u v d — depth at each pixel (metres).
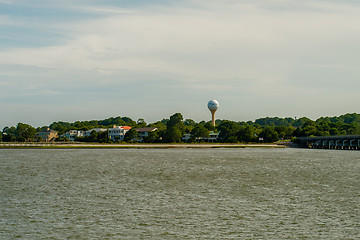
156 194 56.81
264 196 55.38
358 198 54.16
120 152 173.00
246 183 68.25
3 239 35.78
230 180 72.19
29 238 36.09
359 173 85.50
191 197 54.47
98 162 113.75
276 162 116.31
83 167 97.50
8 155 146.62
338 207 48.22
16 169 92.19
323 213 45.16
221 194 56.91
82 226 39.72
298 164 109.38
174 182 69.31
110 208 47.34
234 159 128.75
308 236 36.88
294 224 40.59
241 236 36.84
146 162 114.44
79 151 180.00
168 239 35.97
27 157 135.38
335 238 36.38
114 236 36.72
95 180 71.94
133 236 36.75
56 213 44.81
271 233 37.72
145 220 41.97
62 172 85.56
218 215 44.06
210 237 36.56
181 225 40.12
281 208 47.59
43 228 39.03
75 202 50.81
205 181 70.75
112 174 81.69
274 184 67.12
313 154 165.75
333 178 75.88
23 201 51.34
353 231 38.34
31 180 71.88
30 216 43.44
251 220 42.06
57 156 141.38
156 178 75.00
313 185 66.25
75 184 66.69
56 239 35.88
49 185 65.50
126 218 42.75
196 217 43.16
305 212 45.59
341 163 114.25
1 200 51.94
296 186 65.00
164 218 42.78
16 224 40.31
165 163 110.81
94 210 46.28
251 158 134.25
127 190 60.34
